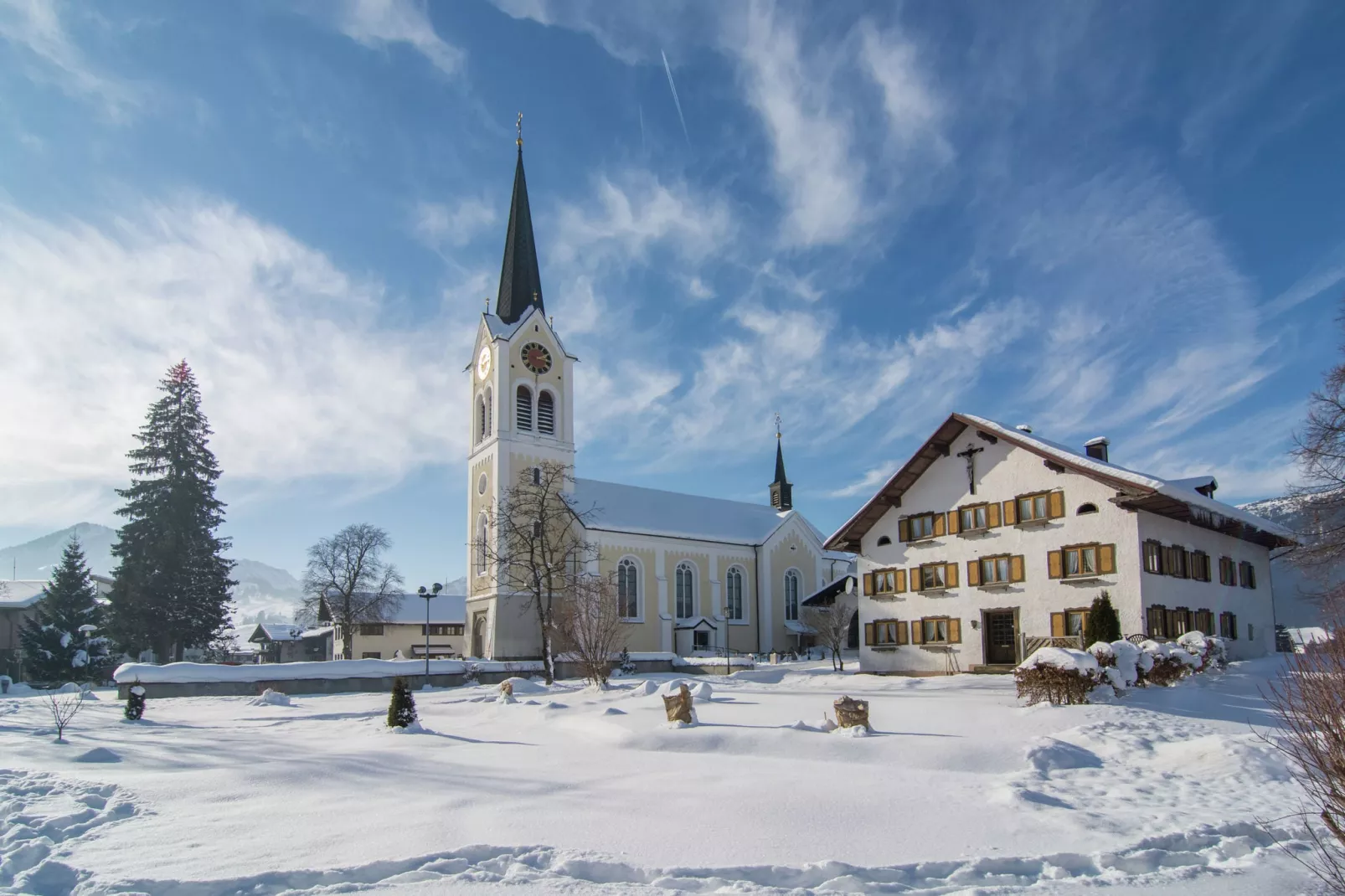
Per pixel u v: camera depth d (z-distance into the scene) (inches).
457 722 975.0
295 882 324.2
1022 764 577.3
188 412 2352.4
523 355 2568.9
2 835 397.7
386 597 3137.3
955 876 345.4
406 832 399.2
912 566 1541.6
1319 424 1192.8
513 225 2758.4
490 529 2443.4
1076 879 344.2
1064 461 1282.0
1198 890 331.3
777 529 2837.1
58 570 2175.2
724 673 2003.0
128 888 311.7
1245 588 1539.1
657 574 2534.5
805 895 318.7
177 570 2230.6
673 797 478.9
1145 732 679.7
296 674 1631.4
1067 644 1207.6
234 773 577.6
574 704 1040.2
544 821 421.1
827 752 634.8
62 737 821.2
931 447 1502.2
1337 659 308.7
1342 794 302.2
